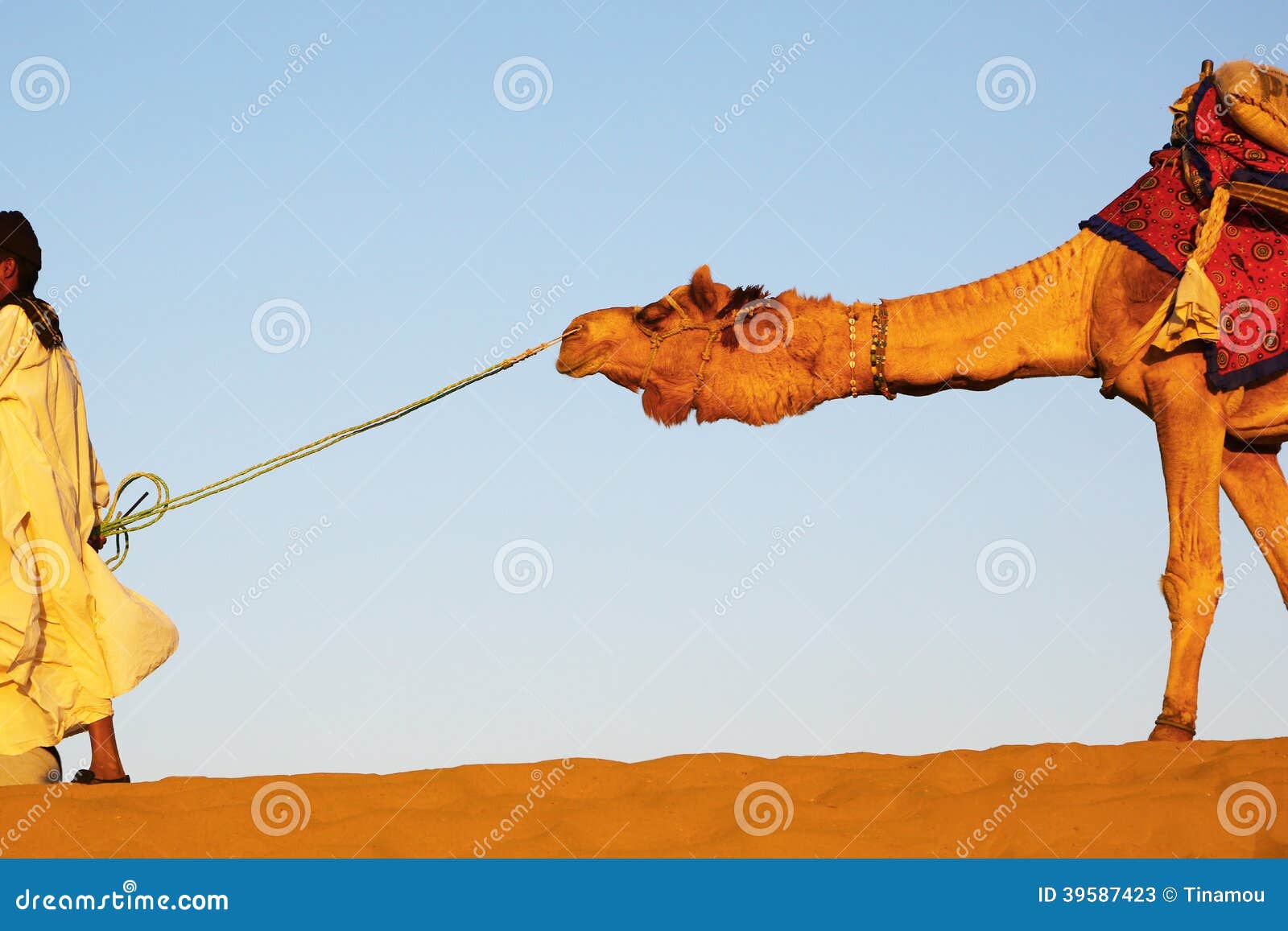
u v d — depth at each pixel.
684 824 5.73
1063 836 5.47
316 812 6.11
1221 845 5.46
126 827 5.75
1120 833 5.48
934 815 5.64
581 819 5.76
